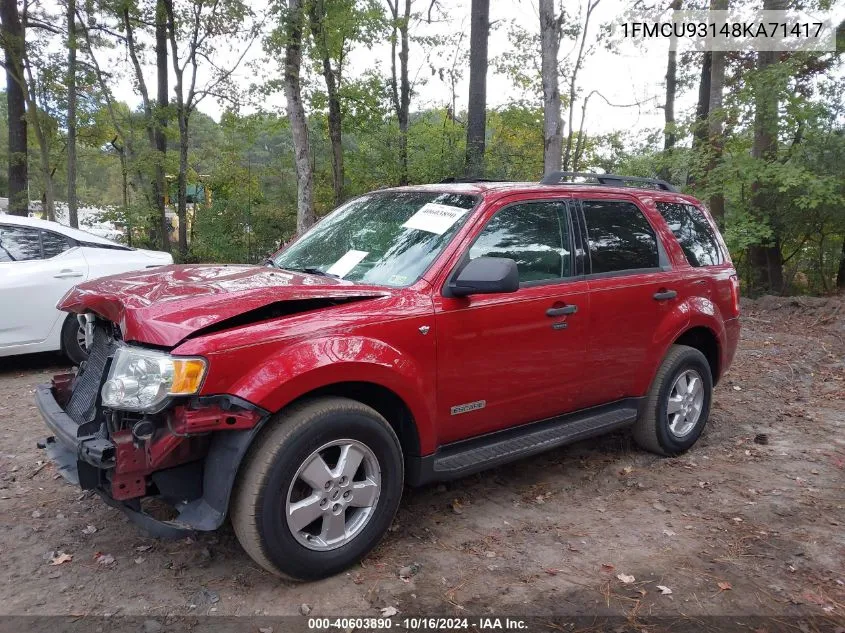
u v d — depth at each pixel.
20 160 16.20
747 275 16.14
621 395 4.54
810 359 7.95
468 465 3.61
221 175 18.77
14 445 4.80
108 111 16.53
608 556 3.45
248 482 2.83
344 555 3.13
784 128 12.27
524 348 3.81
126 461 2.74
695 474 4.63
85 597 2.99
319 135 19.45
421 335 3.33
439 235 3.69
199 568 3.24
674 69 19.09
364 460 3.21
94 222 16.48
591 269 4.27
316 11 12.62
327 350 2.98
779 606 3.02
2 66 15.35
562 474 4.57
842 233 14.37
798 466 4.79
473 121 15.35
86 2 14.84
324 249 4.09
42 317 6.53
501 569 3.29
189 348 2.71
